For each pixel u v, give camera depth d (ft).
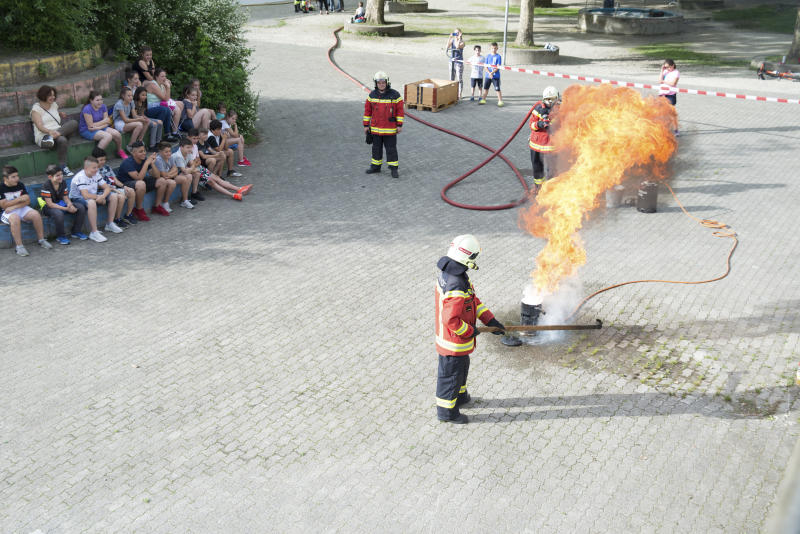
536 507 16.63
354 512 16.40
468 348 18.97
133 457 18.12
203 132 36.11
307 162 43.16
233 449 18.51
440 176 41.24
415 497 16.90
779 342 24.03
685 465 18.11
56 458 18.02
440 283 18.66
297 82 64.85
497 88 58.03
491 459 18.28
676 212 35.96
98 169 31.78
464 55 81.41
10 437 18.76
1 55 36.94
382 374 22.08
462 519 16.24
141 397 20.63
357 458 18.25
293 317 25.39
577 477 17.65
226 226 33.58
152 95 39.27
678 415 20.17
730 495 17.10
